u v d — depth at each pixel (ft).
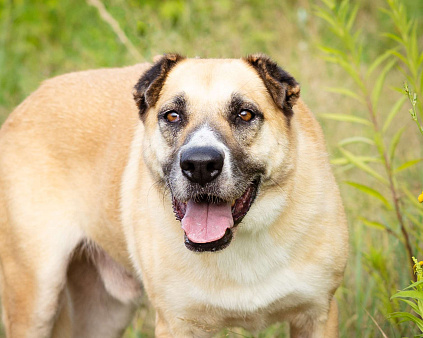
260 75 14.03
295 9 31.04
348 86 25.64
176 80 14.05
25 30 31.99
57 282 17.25
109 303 18.86
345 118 16.87
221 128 13.30
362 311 16.53
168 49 24.79
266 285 14.51
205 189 12.85
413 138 22.89
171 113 13.80
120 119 17.04
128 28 24.08
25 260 17.29
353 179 21.42
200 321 15.03
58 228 17.21
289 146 14.05
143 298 18.86
